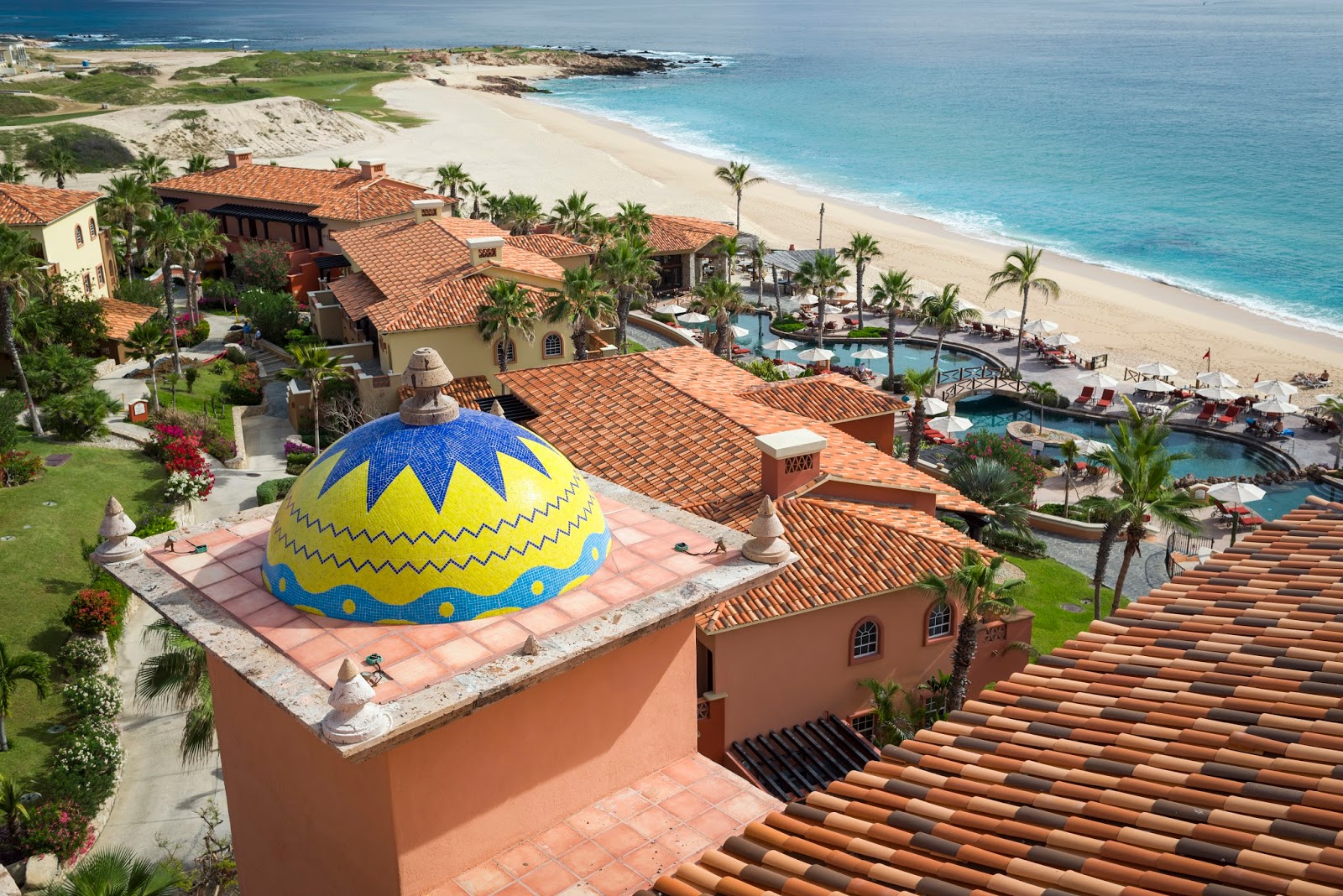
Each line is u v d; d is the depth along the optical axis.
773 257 83.25
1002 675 31.91
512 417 43.00
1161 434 34.16
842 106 190.12
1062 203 117.00
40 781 28.55
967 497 44.00
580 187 121.62
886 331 75.31
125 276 79.62
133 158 129.12
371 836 12.71
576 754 14.16
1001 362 69.56
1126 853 9.59
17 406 49.88
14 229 60.44
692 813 14.45
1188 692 12.44
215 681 15.46
